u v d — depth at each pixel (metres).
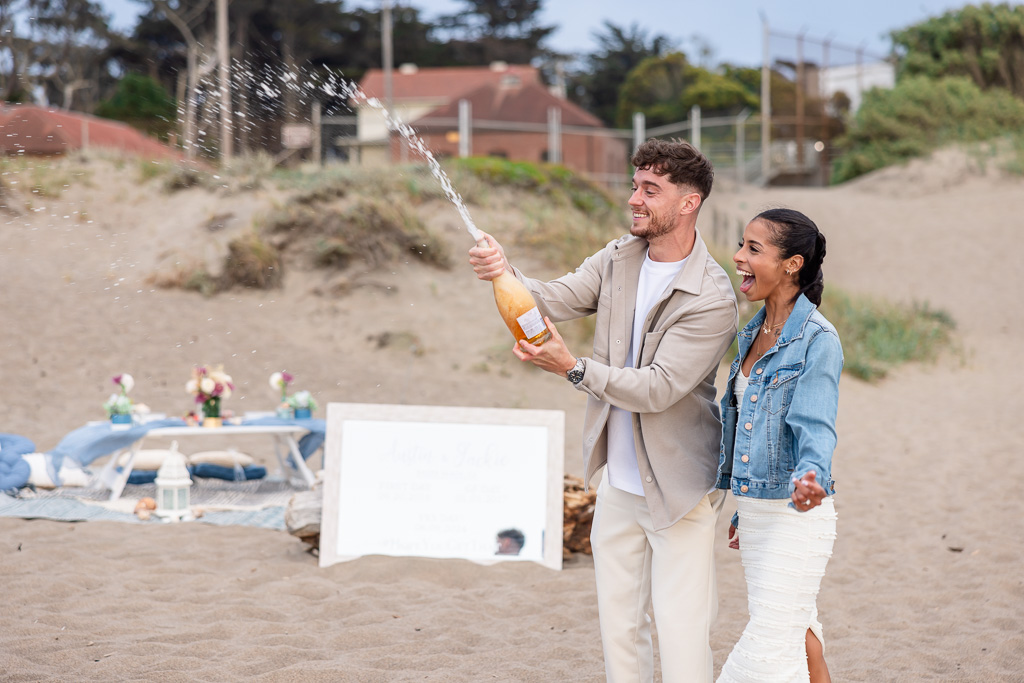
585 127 27.72
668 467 2.75
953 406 11.54
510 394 10.70
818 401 2.59
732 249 16.30
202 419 6.82
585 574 5.14
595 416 2.92
